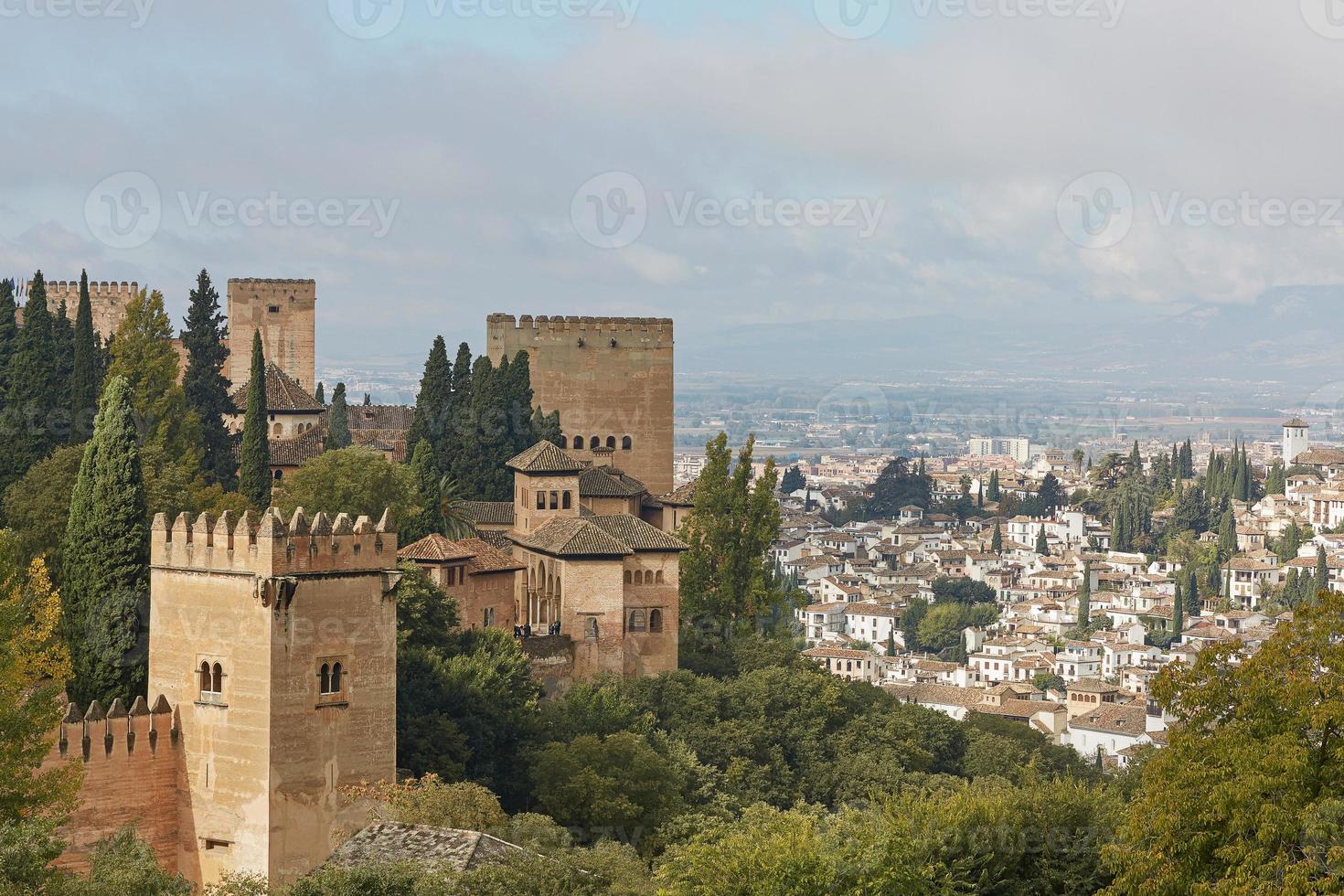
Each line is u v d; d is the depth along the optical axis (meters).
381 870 85.94
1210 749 83.44
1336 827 77.19
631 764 131.00
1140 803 85.44
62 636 120.75
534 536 173.25
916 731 175.75
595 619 165.88
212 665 108.12
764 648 186.00
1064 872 96.44
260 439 172.38
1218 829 80.81
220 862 107.88
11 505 146.12
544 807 128.50
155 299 185.75
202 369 194.25
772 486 197.75
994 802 100.00
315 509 166.25
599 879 93.38
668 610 171.00
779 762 158.38
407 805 104.50
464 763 126.81
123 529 119.31
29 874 78.06
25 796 95.56
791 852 91.75
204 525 108.69
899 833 94.88
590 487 199.62
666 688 161.62
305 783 107.50
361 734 109.69
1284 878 76.81
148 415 180.50
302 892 84.62
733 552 196.50
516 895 88.19
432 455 181.38
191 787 108.50
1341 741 81.19
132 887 83.62
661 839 125.06
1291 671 83.88
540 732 140.12
